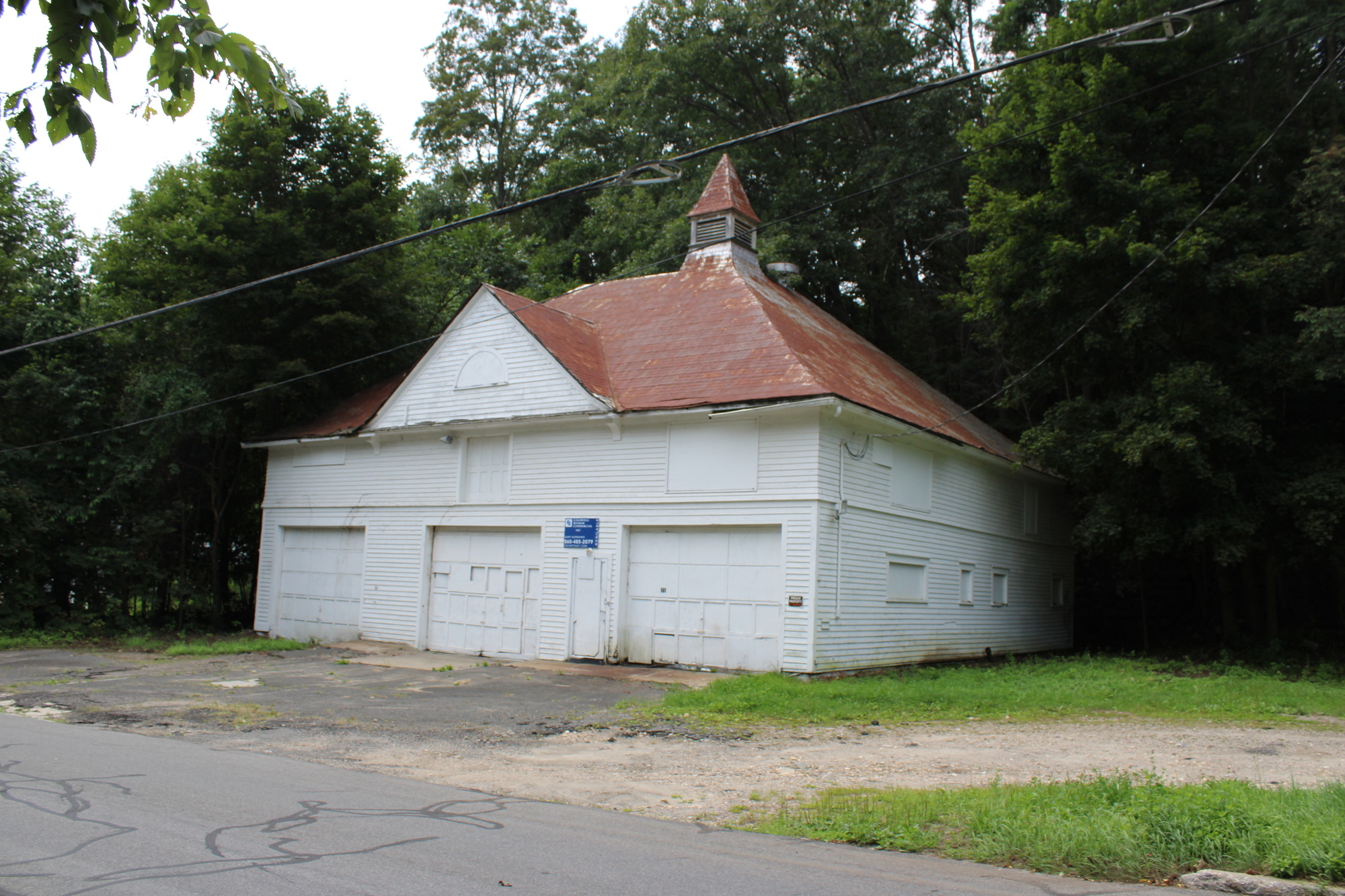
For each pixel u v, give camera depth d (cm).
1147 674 1845
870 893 515
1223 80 2355
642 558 1867
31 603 2375
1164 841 592
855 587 1789
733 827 681
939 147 3388
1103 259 2145
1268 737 1147
